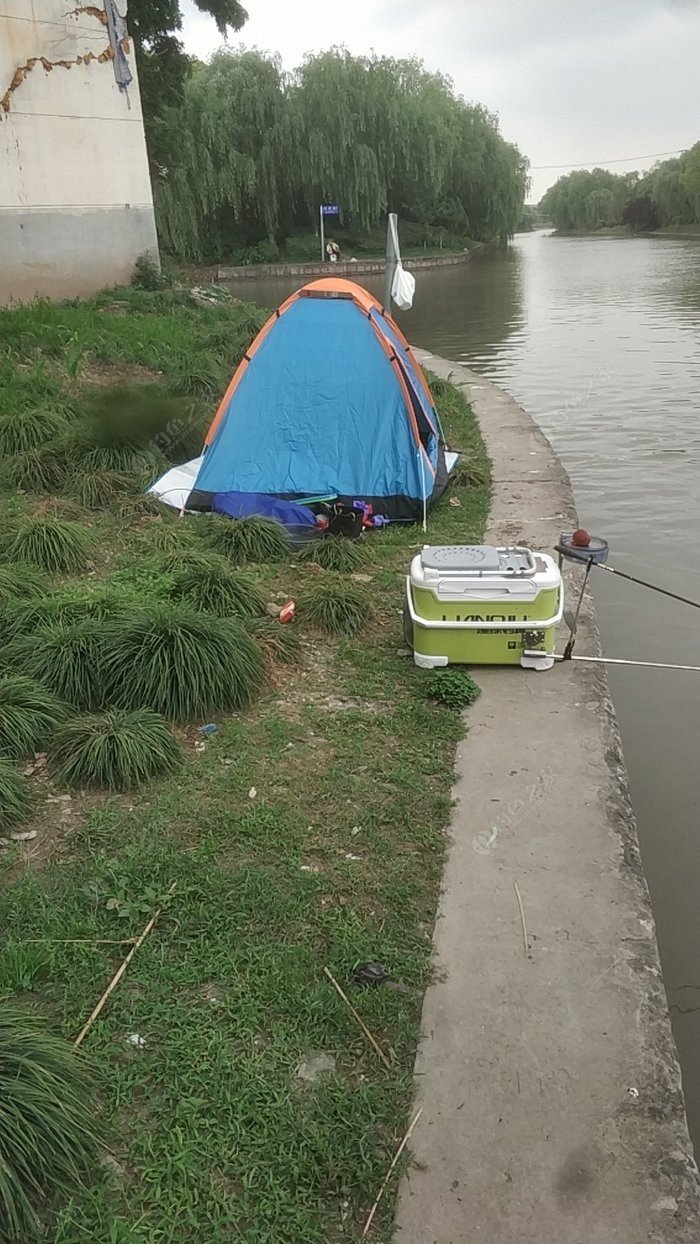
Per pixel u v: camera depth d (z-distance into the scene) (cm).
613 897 317
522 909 312
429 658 477
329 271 4000
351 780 381
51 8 1475
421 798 371
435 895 318
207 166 3538
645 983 281
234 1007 266
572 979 282
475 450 948
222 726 425
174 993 273
